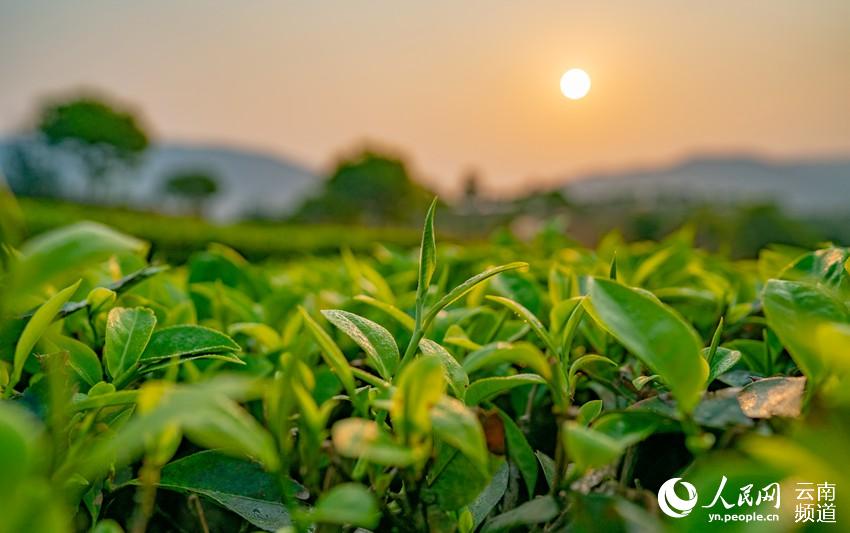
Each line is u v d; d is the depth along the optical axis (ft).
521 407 4.07
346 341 4.91
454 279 7.84
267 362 4.09
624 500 2.34
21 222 2.72
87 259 2.05
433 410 2.22
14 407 2.72
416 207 186.09
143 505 2.57
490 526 2.53
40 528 1.63
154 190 237.45
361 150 197.36
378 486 2.60
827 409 2.14
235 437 1.98
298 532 2.31
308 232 49.06
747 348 4.06
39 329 2.95
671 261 6.85
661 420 2.43
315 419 2.56
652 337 2.38
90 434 2.85
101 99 203.72
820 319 2.50
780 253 5.62
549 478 3.10
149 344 3.38
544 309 5.08
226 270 6.39
